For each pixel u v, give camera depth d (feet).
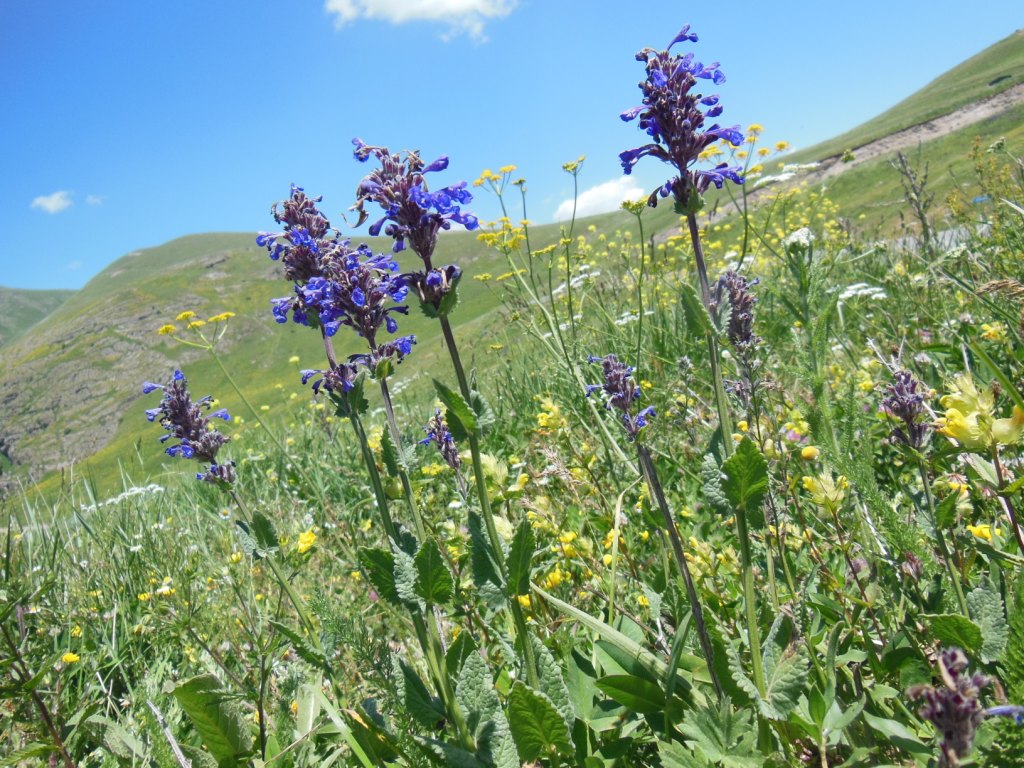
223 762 7.89
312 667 9.73
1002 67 302.66
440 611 9.70
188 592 12.35
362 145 7.09
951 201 25.05
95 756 9.49
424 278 6.94
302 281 8.58
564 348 16.21
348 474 20.04
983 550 6.80
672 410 14.05
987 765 5.14
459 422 6.69
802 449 9.62
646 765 7.48
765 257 27.12
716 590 8.84
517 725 6.39
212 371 309.42
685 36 6.73
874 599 7.47
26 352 400.26
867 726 6.40
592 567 10.05
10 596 9.46
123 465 23.73
